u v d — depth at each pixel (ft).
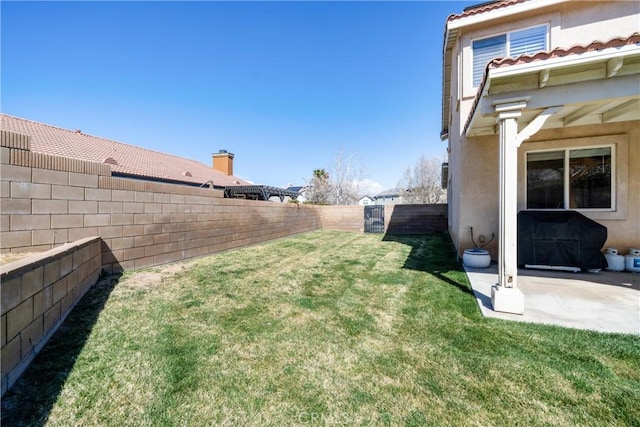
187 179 57.31
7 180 12.67
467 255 22.82
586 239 20.07
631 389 7.73
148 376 8.34
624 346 9.83
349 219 57.31
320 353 9.89
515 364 9.00
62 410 6.84
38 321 8.91
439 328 11.73
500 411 7.07
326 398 7.63
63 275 11.10
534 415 6.91
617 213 21.11
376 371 8.84
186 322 12.14
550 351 9.70
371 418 6.91
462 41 25.44
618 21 21.30
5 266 7.62
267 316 13.11
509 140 13.51
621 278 18.60
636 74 12.20
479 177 24.67
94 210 16.55
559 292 15.89
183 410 7.11
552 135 22.47
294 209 46.80
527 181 23.56
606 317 12.44
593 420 6.73
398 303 14.78
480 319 12.46
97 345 9.75
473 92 25.07
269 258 26.66
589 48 11.81
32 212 13.57
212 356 9.59
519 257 21.71
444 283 18.13
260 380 8.37
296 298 15.60
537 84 13.42
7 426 6.26
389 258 27.17
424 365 9.12
